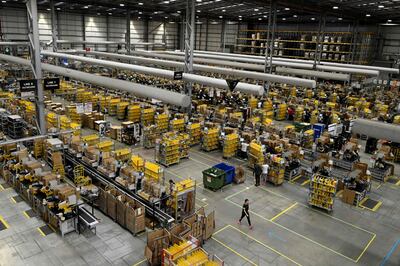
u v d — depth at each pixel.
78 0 42.94
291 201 18.75
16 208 16.75
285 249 14.46
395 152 25.23
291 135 26.78
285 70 34.03
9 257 13.20
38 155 22.14
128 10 49.16
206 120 30.72
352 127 8.30
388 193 20.31
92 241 14.38
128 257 13.46
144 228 15.16
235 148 25.08
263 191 19.84
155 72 23.75
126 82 18.58
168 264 11.49
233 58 43.59
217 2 39.88
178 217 16.16
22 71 48.91
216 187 19.39
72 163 20.36
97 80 20.39
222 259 13.59
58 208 15.01
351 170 21.59
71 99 39.16
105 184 17.53
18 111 29.11
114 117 34.41
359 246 14.95
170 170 22.25
